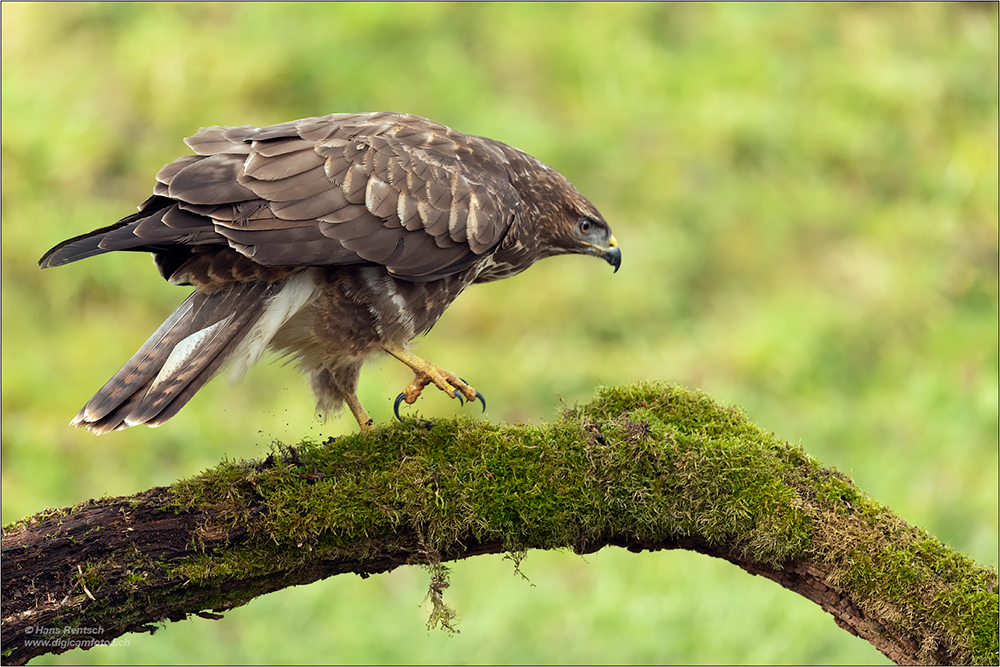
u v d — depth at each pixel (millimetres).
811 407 13867
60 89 15734
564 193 8758
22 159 14836
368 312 7035
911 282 15609
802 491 6059
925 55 19234
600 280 14773
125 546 5594
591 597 11602
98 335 13781
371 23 17047
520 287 14562
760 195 16266
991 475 12953
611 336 14445
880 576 5805
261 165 6520
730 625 11188
